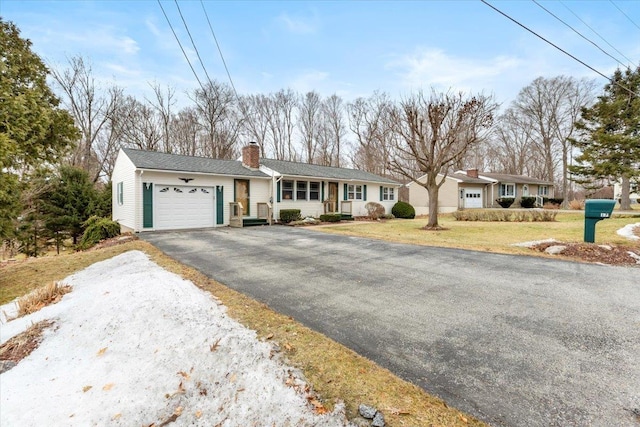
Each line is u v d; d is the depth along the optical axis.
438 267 6.60
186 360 2.99
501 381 2.66
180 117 29.52
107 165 25.94
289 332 3.44
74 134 11.94
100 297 4.63
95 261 7.72
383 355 3.07
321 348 3.12
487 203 30.58
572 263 6.95
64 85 22.89
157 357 3.10
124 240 10.48
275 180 16.31
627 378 2.69
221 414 2.41
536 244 8.81
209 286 5.13
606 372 2.78
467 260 7.23
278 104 34.84
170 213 13.12
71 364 3.29
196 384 2.71
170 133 29.23
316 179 18.22
